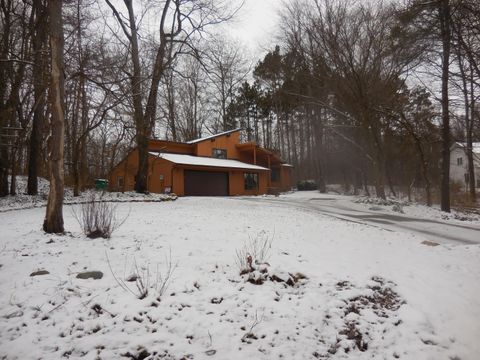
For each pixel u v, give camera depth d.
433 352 3.16
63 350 2.77
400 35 13.78
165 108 28.91
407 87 20.95
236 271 4.62
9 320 3.17
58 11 6.48
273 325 3.33
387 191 30.22
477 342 3.35
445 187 15.38
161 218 9.15
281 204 15.89
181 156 24.45
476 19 9.80
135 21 16.58
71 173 21.17
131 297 3.63
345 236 7.75
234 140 28.77
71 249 5.27
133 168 24.38
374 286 4.51
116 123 16.41
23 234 6.52
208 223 8.45
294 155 40.19
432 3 10.55
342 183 38.09
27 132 18.45
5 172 16.05
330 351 3.08
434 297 4.27
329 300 3.95
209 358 2.78
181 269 4.54
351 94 18.84
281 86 32.19
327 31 18.30
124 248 5.43
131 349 2.82
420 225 10.62
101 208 6.60
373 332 3.45
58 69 6.39
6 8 15.73
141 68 16.56
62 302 3.51
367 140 19.59
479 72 11.18
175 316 3.35
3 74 15.01
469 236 8.82
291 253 5.68
